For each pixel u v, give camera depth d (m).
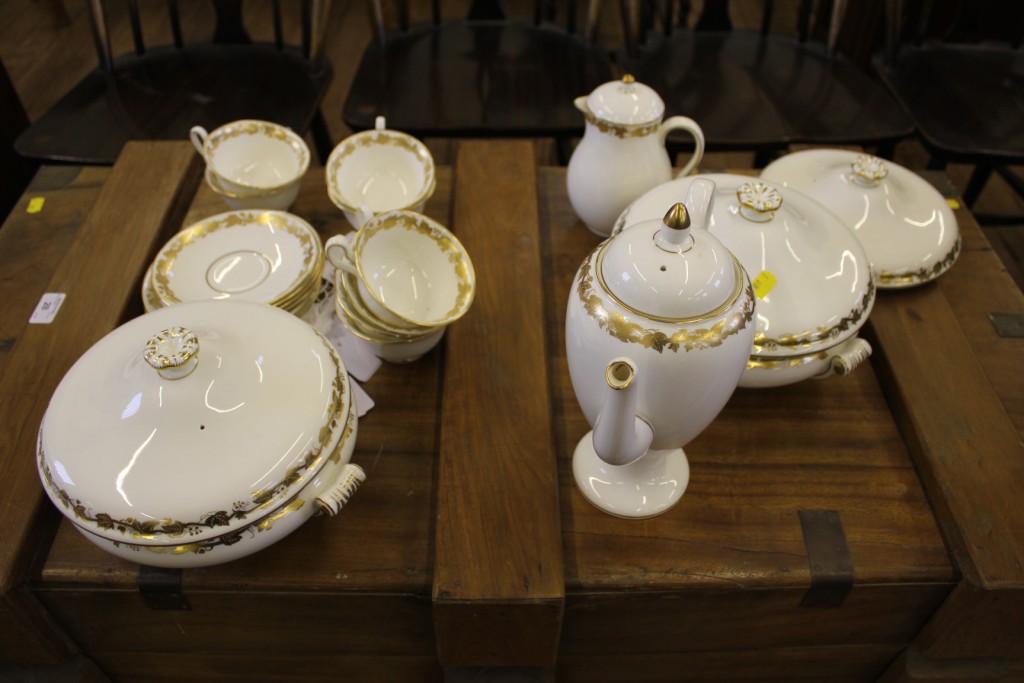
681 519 0.68
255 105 1.40
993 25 1.81
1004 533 0.64
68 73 2.39
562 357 0.82
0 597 0.60
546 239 0.96
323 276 0.88
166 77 1.47
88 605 0.66
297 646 0.73
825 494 0.70
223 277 0.81
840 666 0.79
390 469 0.71
